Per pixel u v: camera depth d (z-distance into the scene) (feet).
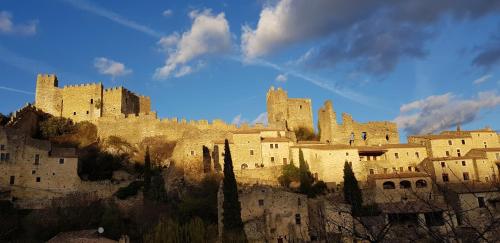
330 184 398.21
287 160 432.25
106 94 528.63
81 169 410.11
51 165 383.45
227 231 276.62
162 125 495.00
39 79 522.88
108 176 410.93
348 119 522.06
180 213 330.34
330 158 415.03
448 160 388.78
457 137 446.19
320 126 554.05
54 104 518.37
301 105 585.22
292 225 292.61
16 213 352.49
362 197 349.82
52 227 330.75
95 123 508.53
